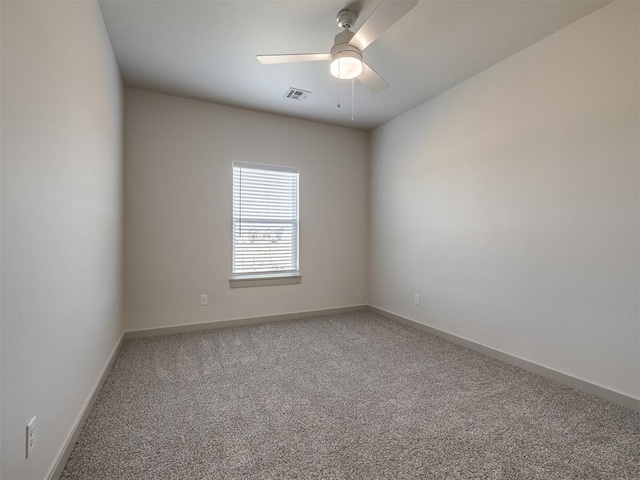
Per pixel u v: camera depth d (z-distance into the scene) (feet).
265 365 8.36
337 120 13.29
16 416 3.23
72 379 4.96
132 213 10.46
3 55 3.02
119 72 9.23
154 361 8.57
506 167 8.61
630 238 6.26
